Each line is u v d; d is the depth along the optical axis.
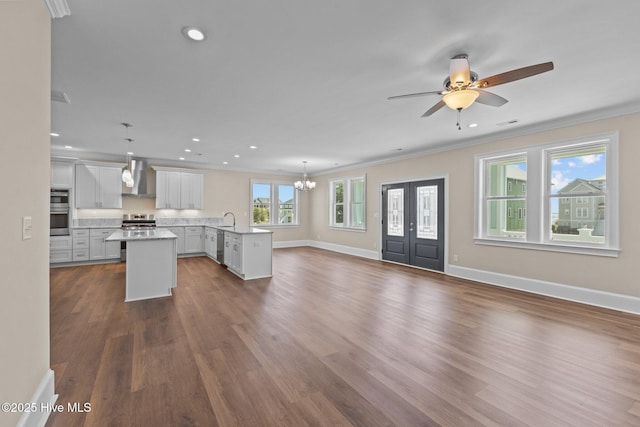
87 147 5.79
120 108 3.55
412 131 4.53
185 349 2.51
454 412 1.75
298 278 5.10
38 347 1.63
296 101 3.32
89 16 1.87
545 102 3.30
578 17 1.87
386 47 2.25
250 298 3.95
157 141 5.26
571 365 2.28
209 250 7.17
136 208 7.08
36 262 1.61
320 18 1.91
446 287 4.54
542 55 2.34
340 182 8.55
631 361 2.34
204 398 1.86
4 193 1.25
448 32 2.05
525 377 2.11
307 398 1.87
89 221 6.52
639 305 3.36
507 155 4.62
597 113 3.61
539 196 4.24
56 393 1.89
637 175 3.39
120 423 1.63
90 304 3.68
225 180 8.31
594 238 3.80
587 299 3.76
